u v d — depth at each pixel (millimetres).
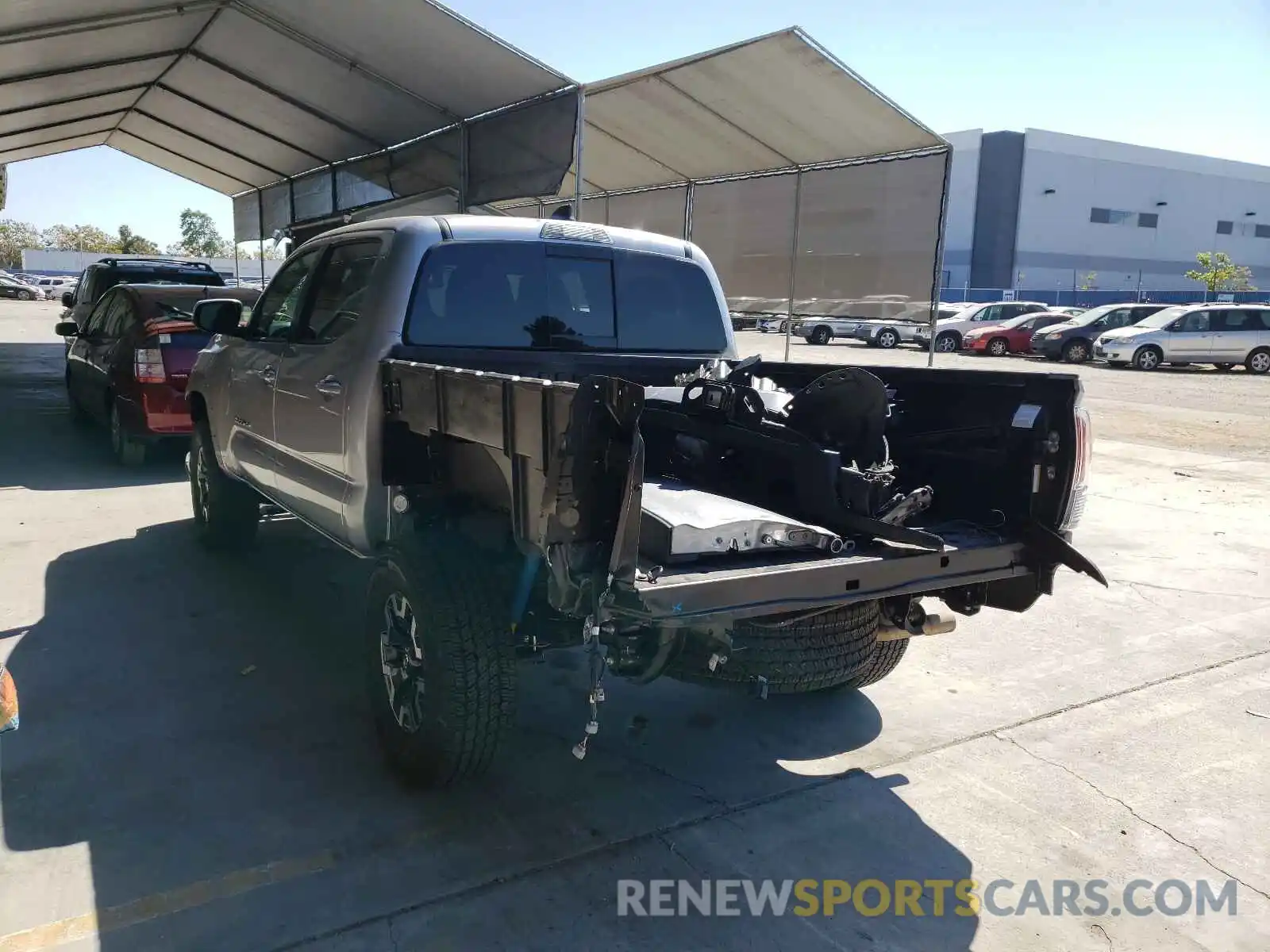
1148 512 8539
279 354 4746
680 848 3209
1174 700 4523
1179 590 6270
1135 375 22844
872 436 3516
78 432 11047
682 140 11109
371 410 3807
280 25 9055
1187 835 3367
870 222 10672
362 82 10289
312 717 4055
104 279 13070
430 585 3230
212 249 120375
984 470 3648
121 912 2770
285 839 3168
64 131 15719
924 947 2760
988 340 29438
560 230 4422
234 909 2807
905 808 3510
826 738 4078
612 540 2682
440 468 3697
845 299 11094
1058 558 3393
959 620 5656
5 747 3723
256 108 13016
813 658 3447
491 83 9219
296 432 4492
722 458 3779
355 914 2805
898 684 4688
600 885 2990
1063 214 64500
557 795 3525
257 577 5871
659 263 4742
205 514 6348
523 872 3039
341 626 5102
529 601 3354
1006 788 3670
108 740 3803
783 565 2949
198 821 3258
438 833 3236
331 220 15641
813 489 3428
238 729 3930
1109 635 5406
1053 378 3406
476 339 4113
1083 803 3570
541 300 4316
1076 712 4379
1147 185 67000
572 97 8828
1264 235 73312
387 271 3953
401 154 12766
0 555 6176
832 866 3137
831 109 9320
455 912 2828
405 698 3496
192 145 16562
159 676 4426
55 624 5023
